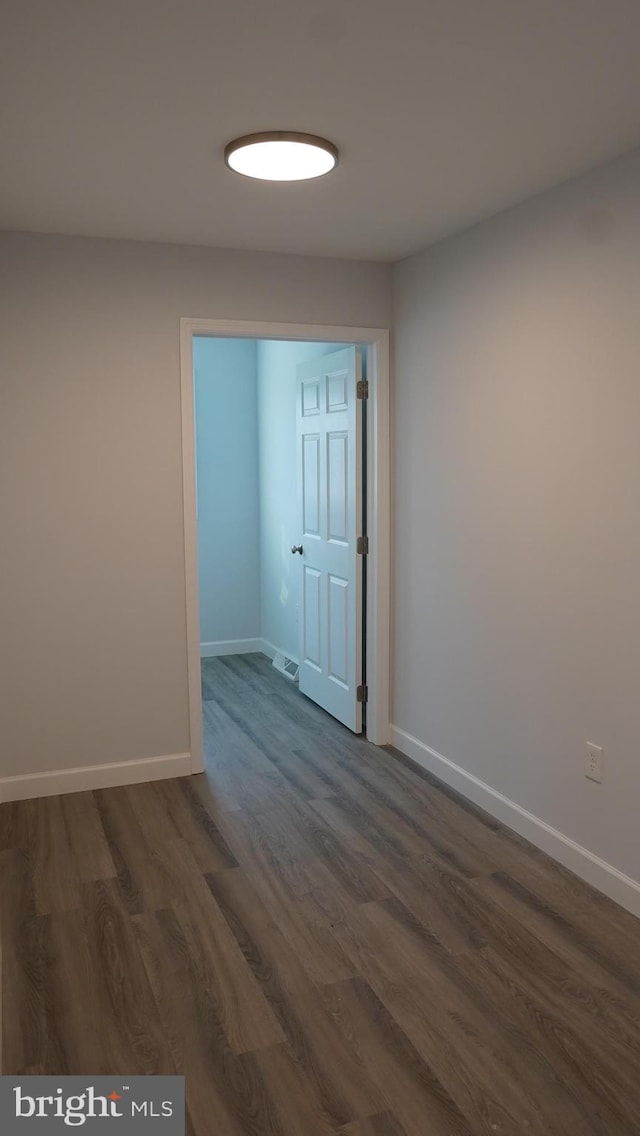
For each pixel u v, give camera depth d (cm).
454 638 358
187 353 358
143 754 374
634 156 245
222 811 343
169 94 208
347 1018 216
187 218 314
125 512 358
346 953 245
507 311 307
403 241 350
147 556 363
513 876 289
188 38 180
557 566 289
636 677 256
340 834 322
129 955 244
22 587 346
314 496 473
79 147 242
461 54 189
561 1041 208
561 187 276
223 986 230
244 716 471
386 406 398
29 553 346
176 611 371
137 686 369
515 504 310
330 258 379
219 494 605
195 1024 214
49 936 254
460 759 360
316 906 271
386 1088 192
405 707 408
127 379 352
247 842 316
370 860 301
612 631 265
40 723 355
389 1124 182
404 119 225
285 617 569
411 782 373
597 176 259
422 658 387
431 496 369
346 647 441
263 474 602
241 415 604
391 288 393
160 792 363
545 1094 191
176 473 364
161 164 257
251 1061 201
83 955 244
